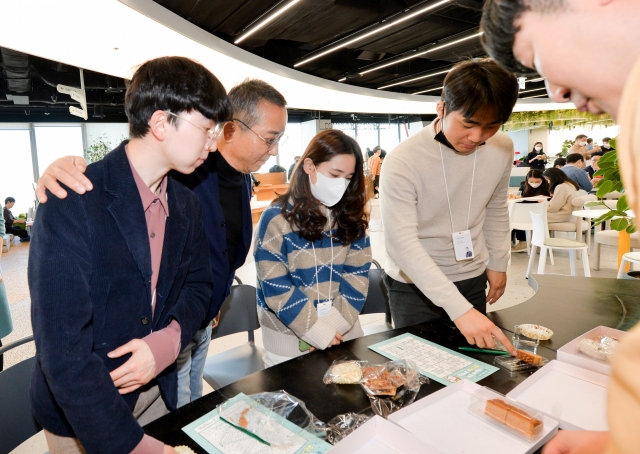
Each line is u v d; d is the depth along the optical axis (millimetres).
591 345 1139
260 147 1468
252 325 2006
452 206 1585
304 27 6055
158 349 945
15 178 11336
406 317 1676
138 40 4336
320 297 1443
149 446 791
